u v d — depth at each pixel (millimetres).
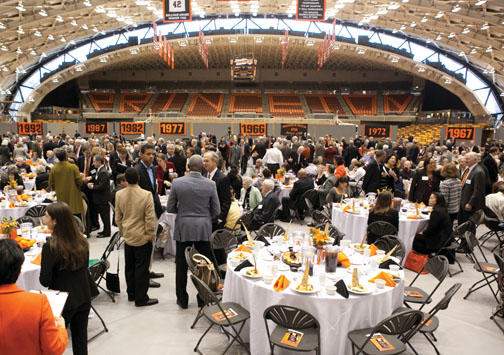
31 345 1845
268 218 6812
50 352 1896
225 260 5211
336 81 41500
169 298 4973
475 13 17547
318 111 38156
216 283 4215
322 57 27141
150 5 20875
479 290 5355
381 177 7629
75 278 2939
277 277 3654
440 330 4324
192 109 38406
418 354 3852
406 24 24797
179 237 4406
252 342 3525
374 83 40969
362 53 29875
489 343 4090
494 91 29469
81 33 26859
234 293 3826
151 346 3893
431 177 7453
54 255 2799
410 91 40062
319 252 4023
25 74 30656
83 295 2992
